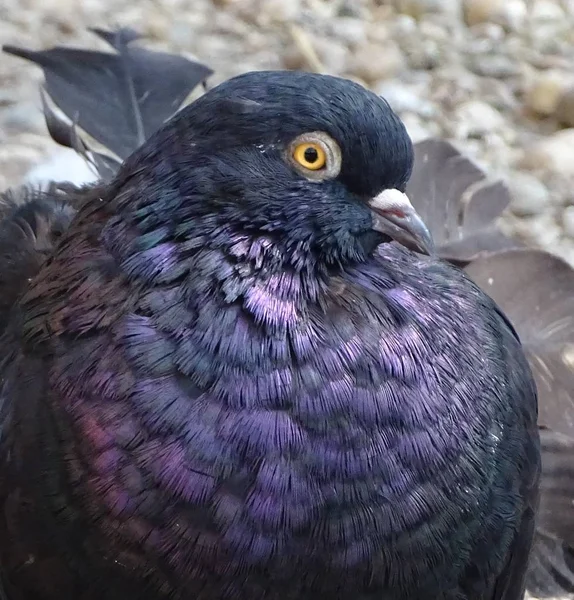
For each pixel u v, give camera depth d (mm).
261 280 413
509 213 718
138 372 408
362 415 410
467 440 424
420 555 423
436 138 662
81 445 412
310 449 407
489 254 574
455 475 422
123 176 423
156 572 418
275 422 406
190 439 405
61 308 421
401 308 423
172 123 416
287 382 407
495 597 467
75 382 414
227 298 409
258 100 410
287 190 413
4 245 530
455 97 814
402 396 414
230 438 405
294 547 413
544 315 561
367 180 421
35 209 543
